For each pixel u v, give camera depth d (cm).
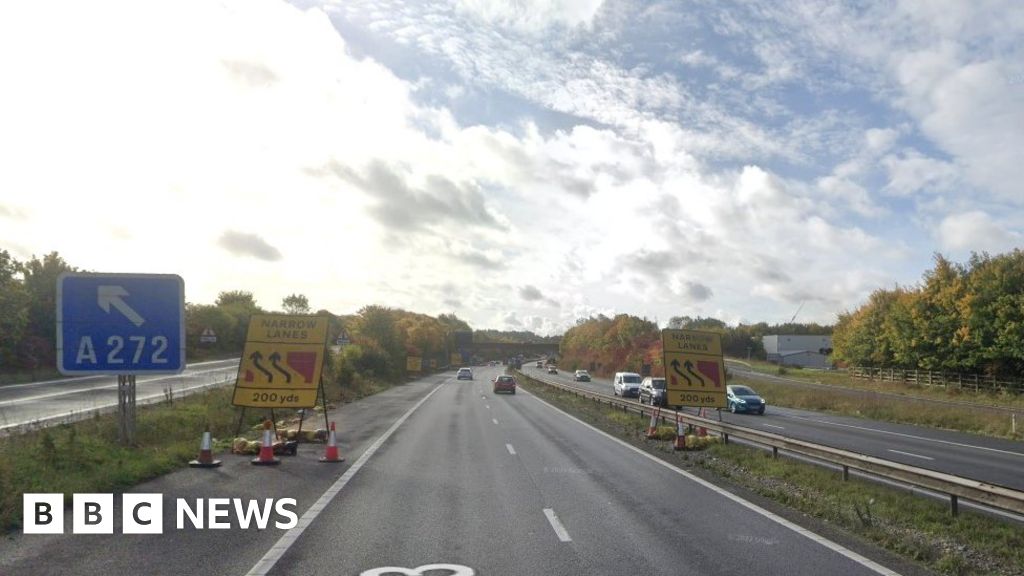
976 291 5959
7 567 838
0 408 3100
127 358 1723
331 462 1773
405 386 7144
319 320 2164
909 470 1266
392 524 1077
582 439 2406
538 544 959
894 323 6794
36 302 6147
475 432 2605
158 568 837
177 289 1744
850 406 4456
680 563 866
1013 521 1179
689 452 2102
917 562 885
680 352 2377
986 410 4141
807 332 16562
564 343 16388
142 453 1661
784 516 1152
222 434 2262
